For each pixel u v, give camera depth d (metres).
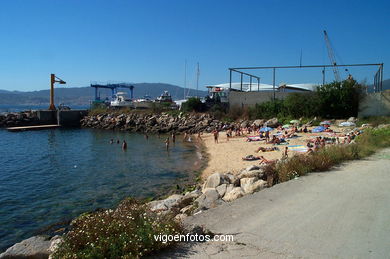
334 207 6.65
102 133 50.16
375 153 14.12
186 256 4.53
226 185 10.70
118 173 20.44
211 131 44.12
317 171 10.52
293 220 5.92
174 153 28.72
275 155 22.55
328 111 39.12
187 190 15.23
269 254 4.54
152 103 60.53
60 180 18.77
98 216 5.41
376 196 7.43
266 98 46.00
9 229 11.43
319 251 4.60
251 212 6.44
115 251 4.36
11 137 44.69
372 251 4.56
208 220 6.03
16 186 17.47
